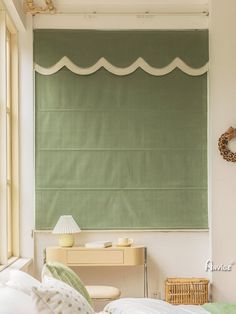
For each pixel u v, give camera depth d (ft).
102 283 13.58
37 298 5.66
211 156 13.56
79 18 13.84
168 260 13.66
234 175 13.47
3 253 11.56
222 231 13.42
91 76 13.82
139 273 13.62
